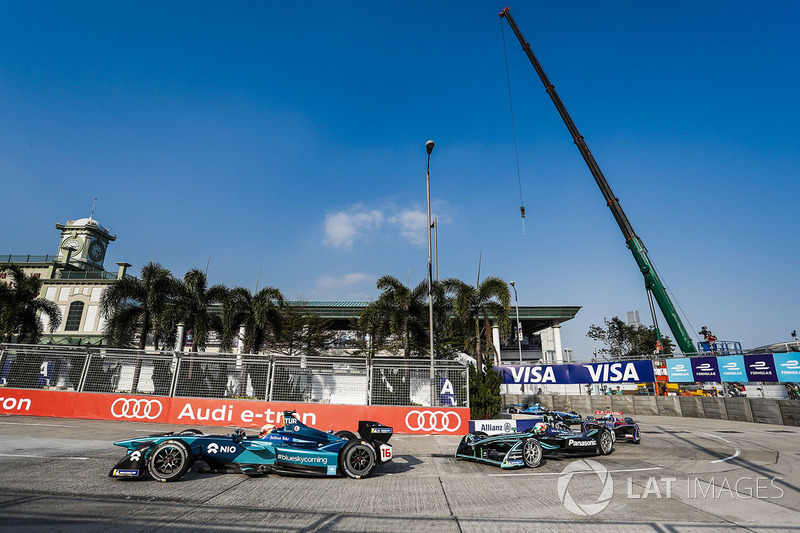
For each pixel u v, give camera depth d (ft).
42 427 43.01
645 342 214.07
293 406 49.96
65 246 154.51
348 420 49.65
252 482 24.50
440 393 51.26
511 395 112.37
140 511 17.99
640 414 93.15
